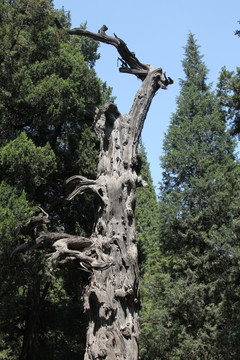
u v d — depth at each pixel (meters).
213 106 27.53
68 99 18.17
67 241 15.08
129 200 16.73
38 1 16.20
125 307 14.93
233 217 23.67
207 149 25.70
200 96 28.25
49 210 18.06
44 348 23.42
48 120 17.91
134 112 18.94
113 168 17.31
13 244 14.95
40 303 21.81
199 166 25.12
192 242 24.42
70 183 17.42
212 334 20.88
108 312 14.37
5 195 15.16
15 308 15.34
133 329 14.72
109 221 16.17
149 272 29.06
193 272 22.91
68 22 24.59
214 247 22.95
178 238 24.66
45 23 16.84
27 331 21.19
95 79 19.72
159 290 24.31
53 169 17.09
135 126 18.55
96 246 15.61
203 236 23.30
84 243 15.52
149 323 23.97
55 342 24.34
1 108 17.28
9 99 16.89
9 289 15.00
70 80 18.39
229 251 22.09
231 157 26.83
